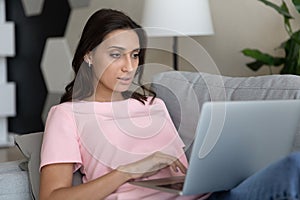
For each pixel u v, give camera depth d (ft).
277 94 5.38
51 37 14.56
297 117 4.66
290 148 4.79
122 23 5.16
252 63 8.80
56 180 4.90
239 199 4.30
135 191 4.87
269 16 9.53
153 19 9.18
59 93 14.30
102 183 4.70
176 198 4.85
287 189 3.87
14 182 5.37
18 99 15.99
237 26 10.12
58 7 14.30
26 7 15.37
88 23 5.30
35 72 15.20
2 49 15.37
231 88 5.81
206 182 4.18
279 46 9.04
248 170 4.48
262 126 4.32
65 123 5.18
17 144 5.85
